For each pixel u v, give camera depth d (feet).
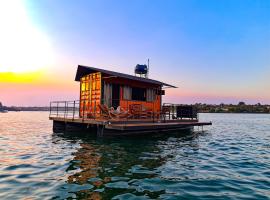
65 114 62.54
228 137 59.41
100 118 54.34
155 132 56.75
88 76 61.31
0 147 39.19
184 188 19.47
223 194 18.24
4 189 18.56
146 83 64.54
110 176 22.47
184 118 72.64
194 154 34.58
